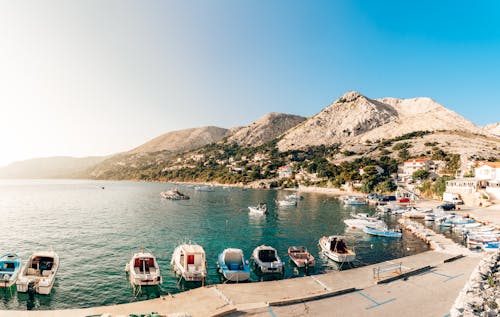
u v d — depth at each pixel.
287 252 46.06
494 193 90.94
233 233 60.16
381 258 42.94
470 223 64.94
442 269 33.38
